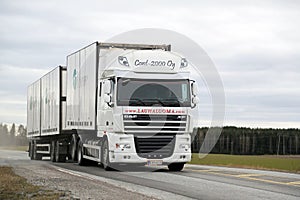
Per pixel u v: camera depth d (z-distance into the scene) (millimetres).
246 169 22125
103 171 20516
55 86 28734
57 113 27969
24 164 26156
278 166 24391
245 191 13805
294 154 42344
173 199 12156
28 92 39312
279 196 12828
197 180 16734
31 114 37125
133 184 15469
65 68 27859
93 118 21469
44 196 12273
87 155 23391
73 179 16484
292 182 16156
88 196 12344
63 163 27641
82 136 24062
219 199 12281
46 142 32156
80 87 23703
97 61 21250
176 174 19094
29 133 37656
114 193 12898
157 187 14688
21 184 14656
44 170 20656
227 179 17094
